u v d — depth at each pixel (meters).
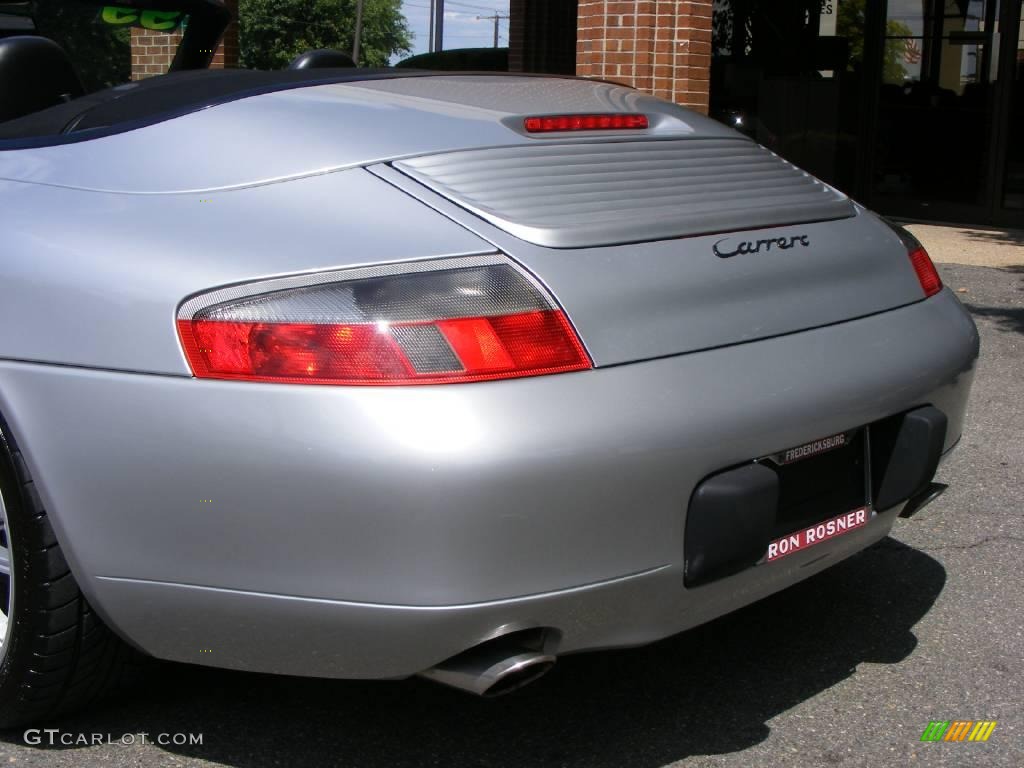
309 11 47.31
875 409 2.47
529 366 2.06
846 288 2.58
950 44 11.68
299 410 2.03
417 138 2.48
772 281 2.43
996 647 2.96
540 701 2.68
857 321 2.55
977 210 11.76
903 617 3.13
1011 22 11.27
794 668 2.85
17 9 3.33
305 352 2.06
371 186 2.32
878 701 2.69
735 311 2.33
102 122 2.79
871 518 2.62
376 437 1.99
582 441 2.04
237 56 11.69
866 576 3.39
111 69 3.64
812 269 2.53
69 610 2.33
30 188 2.55
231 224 2.27
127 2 3.51
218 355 2.10
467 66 17.02
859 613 3.15
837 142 12.62
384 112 2.59
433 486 1.97
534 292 2.12
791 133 12.91
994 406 5.19
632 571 2.13
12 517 2.32
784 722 2.59
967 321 2.85
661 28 8.66
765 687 2.75
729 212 2.51
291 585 2.08
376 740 2.51
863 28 12.23
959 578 3.38
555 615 2.10
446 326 2.05
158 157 2.51
